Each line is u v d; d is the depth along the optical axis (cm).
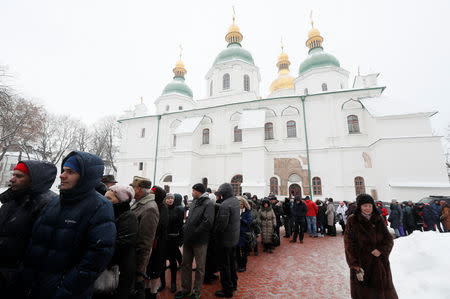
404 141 1656
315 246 912
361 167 1922
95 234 220
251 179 1958
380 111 1797
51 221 227
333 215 1119
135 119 2898
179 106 3250
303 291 507
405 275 498
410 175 1599
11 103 1681
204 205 464
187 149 2244
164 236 427
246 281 562
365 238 335
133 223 284
